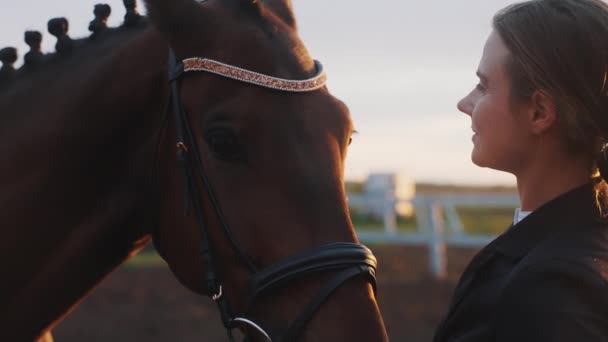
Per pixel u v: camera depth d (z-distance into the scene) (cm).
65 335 695
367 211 1466
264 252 197
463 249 1334
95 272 234
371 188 1797
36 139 231
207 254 210
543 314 143
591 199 163
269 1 230
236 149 200
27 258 228
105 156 230
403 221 1472
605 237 156
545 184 169
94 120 229
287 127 198
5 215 228
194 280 221
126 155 230
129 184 231
